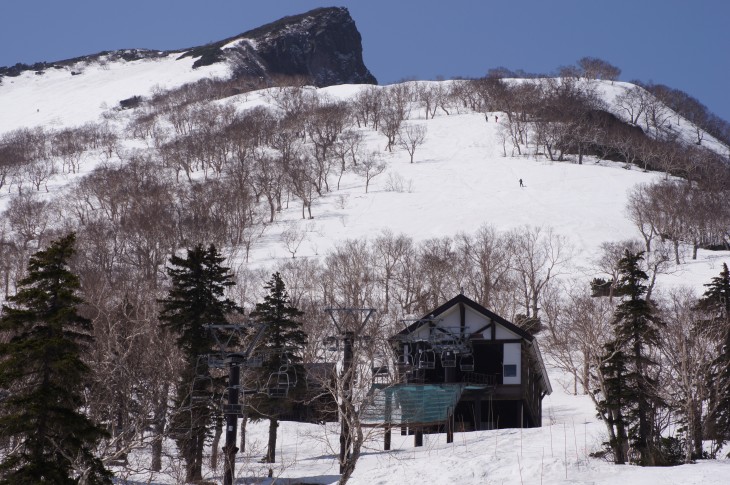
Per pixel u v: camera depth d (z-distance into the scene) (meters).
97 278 81.25
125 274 101.75
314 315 79.31
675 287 108.88
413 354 55.41
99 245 127.31
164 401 38.00
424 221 160.25
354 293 91.25
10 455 31.38
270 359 52.34
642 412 39.47
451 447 45.91
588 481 33.66
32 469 30.42
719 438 41.22
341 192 194.25
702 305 47.91
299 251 144.50
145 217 149.75
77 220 181.00
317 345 72.06
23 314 32.47
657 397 39.66
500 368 60.88
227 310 49.16
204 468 50.25
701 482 31.44
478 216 159.38
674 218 138.25
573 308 87.12
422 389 51.94
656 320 40.75
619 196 177.75
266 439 60.38
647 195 162.12
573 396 73.00
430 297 102.06
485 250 114.81
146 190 187.38
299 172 193.50
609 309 84.56
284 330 54.84
